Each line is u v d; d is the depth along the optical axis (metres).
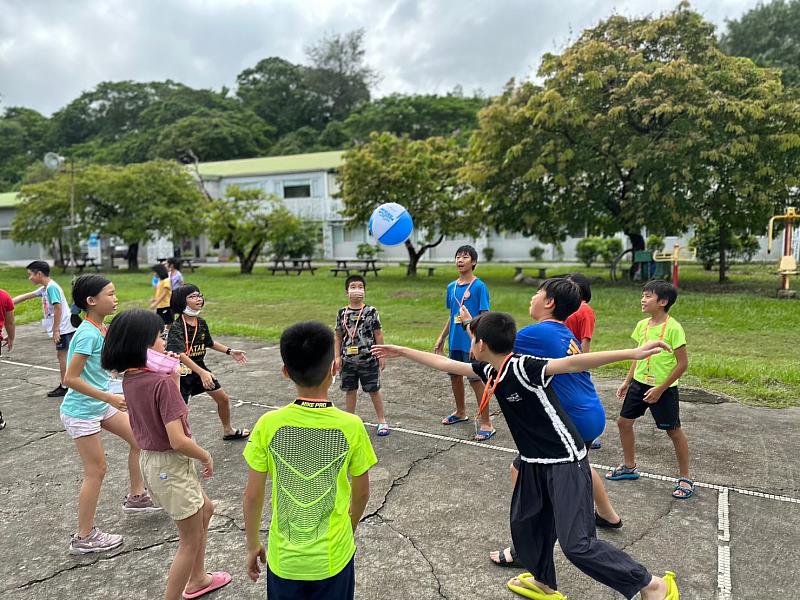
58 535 3.65
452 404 6.24
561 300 3.06
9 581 3.17
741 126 14.45
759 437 5.06
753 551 3.34
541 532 2.78
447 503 3.98
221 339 10.27
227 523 3.75
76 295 3.48
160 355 2.77
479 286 5.23
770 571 3.15
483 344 2.68
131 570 3.26
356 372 5.17
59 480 4.48
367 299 15.70
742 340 9.42
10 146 57.34
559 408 2.64
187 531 2.76
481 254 33.09
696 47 16.50
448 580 3.12
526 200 17.45
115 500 4.10
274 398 6.61
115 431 3.60
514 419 2.71
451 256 33.88
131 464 3.81
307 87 59.12
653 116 15.55
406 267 28.33
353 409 5.23
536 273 22.70
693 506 3.86
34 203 25.39
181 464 2.76
